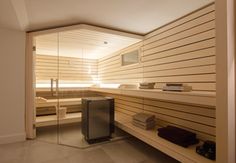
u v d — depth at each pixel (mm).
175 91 1877
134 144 2670
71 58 4105
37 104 3227
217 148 1353
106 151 2412
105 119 2789
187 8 2039
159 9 2082
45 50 3605
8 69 2713
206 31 1967
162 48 2645
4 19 2250
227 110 1281
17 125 2771
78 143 2695
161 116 2617
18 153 2316
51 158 2180
